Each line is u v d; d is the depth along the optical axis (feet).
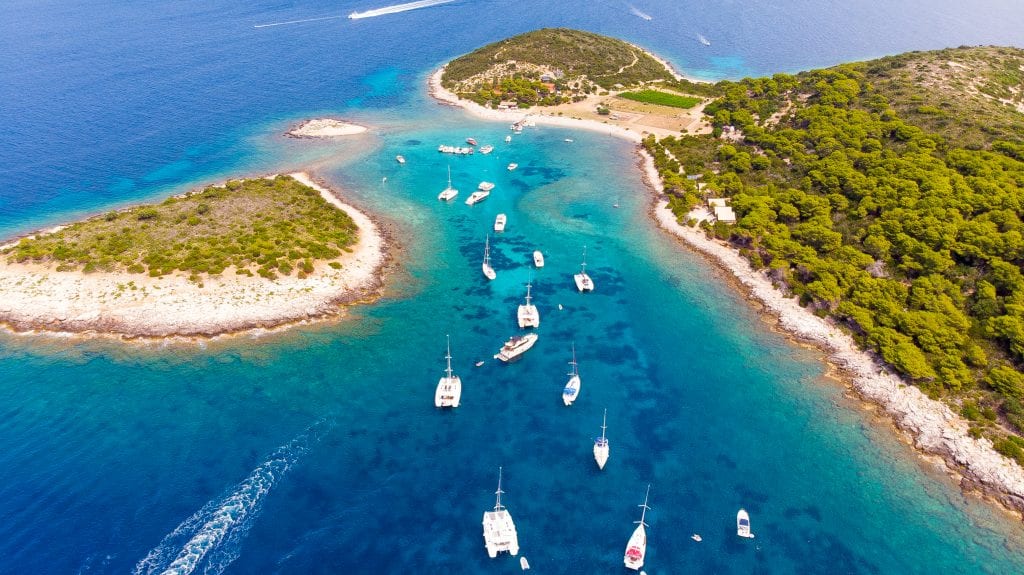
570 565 233.96
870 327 337.31
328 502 255.29
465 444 286.66
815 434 295.07
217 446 278.05
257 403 304.09
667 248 456.04
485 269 418.72
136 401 301.84
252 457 273.54
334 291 387.14
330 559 232.53
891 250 389.80
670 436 293.84
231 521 244.42
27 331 343.67
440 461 277.23
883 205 419.95
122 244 400.88
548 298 397.80
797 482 270.67
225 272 384.06
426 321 371.56
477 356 343.26
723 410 309.83
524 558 235.81
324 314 370.12
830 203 445.78
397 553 236.22
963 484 266.36
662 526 249.96
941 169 439.63
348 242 440.04
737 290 403.34
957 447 278.05
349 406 305.32
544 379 328.49
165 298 363.35
